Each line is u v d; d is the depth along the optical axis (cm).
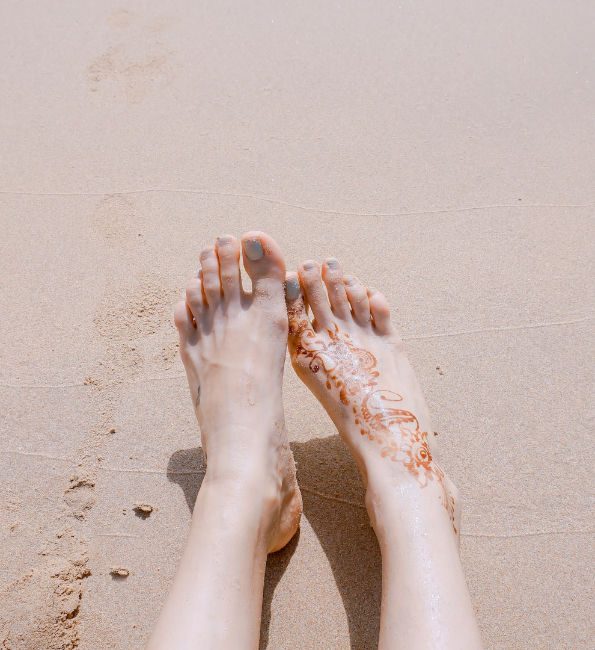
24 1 101
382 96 89
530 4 98
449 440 66
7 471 64
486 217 78
